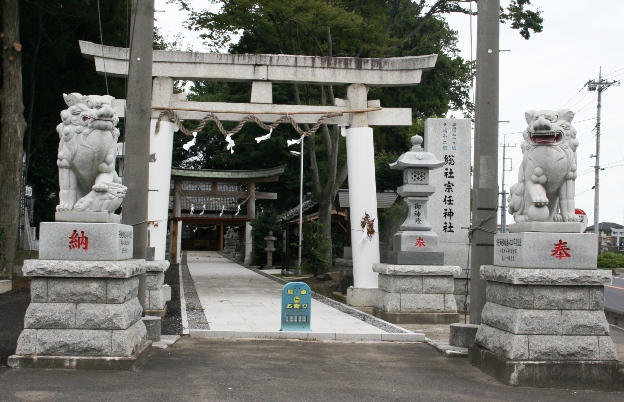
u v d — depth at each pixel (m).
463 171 21.00
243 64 19.83
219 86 51.72
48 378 8.67
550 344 9.27
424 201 17.48
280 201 49.66
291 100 38.75
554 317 9.33
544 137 9.81
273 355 11.19
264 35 28.22
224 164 50.41
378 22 29.69
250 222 44.78
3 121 23.69
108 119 9.73
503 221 32.62
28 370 9.05
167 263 16.75
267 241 43.12
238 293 23.70
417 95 37.78
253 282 29.69
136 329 9.93
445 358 11.32
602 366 9.20
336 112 20.16
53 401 7.65
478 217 12.05
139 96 12.37
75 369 9.17
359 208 20.25
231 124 44.62
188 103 19.59
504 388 9.07
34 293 9.25
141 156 12.30
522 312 9.36
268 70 19.91
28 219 31.72
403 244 17.03
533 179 9.86
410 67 20.30
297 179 46.84
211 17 26.30
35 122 31.22
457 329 11.95
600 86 40.38
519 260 9.61
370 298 19.88
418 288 16.77
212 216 44.19
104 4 27.84
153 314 16.17
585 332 9.33
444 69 37.50
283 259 36.56
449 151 21.05
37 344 9.20
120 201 9.88
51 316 9.23
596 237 9.52
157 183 19.14
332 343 12.90
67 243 9.34
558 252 9.48
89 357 9.21
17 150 23.70
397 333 13.54
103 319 9.26
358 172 20.28
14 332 13.09
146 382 8.70
